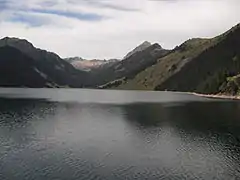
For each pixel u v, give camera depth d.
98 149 63.84
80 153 60.44
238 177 47.66
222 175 48.41
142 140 72.75
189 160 56.12
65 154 59.62
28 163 53.47
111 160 55.75
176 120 105.25
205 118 109.44
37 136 77.12
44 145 67.12
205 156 58.88
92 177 46.88
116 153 60.69
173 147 65.75
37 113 126.88
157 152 61.75
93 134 80.50
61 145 67.31
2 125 93.50
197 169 51.16
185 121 102.88
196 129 87.00
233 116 114.69
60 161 54.81
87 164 53.19
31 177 46.62
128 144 68.44
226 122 99.75
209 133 81.00
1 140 71.69
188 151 62.47
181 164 53.66
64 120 107.12
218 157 58.16
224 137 76.00
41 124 97.12
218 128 88.38
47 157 57.34
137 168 51.28
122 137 76.44
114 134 80.56
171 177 47.25
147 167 51.91
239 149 64.25
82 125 95.88
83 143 69.38
